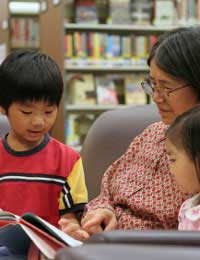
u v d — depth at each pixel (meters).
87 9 4.11
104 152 1.69
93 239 0.55
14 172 1.31
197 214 1.04
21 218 0.97
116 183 1.40
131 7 4.24
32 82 1.25
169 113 1.24
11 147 1.34
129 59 4.21
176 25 4.26
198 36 1.21
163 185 1.28
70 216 1.33
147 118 1.73
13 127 1.31
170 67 1.17
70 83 4.16
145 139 1.44
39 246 0.91
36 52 1.39
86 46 4.09
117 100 4.27
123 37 4.20
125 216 1.30
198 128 1.03
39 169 1.32
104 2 4.22
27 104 1.26
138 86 4.28
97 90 4.20
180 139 1.06
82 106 4.11
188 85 1.18
